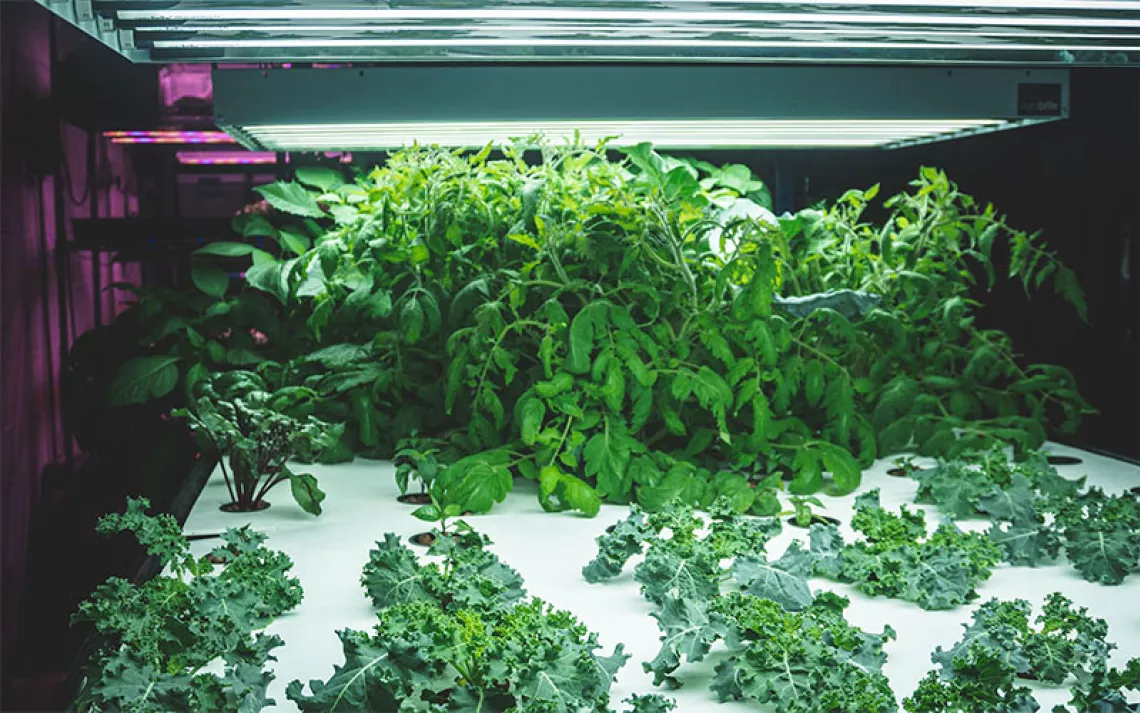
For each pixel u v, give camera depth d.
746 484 3.11
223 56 2.59
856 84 4.05
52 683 4.23
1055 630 2.07
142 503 2.54
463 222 3.95
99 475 5.70
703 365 3.70
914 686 1.88
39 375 5.89
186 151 7.12
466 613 1.91
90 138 6.66
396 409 4.25
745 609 1.97
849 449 3.82
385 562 2.31
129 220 5.50
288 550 2.77
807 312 3.56
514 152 4.11
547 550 2.75
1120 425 5.27
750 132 4.48
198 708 1.71
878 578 2.39
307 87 3.91
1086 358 5.38
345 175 5.48
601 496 3.21
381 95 3.92
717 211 4.00
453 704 1.69
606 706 1.73
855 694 1.70
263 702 1.78
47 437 6.05
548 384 3.27
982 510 2.99
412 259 3.90
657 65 3.98
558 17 2.32
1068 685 1.90
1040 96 4.14
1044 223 5.52
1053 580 2.52
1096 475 3.64
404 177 4.13
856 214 4.46
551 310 3.38
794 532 2.89
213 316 4.52
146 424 5.12
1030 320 5.50
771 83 4.01
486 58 2.60
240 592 2.14
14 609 4.76
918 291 4.41
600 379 3.27
